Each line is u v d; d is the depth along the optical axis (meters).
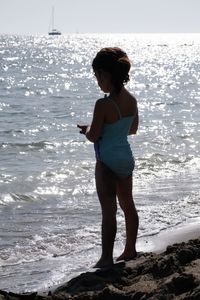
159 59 109.25
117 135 5.94
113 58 5.86
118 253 7.37
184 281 4.88
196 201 11.17
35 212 10.62
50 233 8.90
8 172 15.55
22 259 7.57
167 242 7.93
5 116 30.28
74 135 23.61
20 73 66.94
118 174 5.96
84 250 7.90
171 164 16.62
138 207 10.54
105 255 5.98
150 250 7.47
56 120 28.89
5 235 8.81
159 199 11.41
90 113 31.98
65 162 17.27
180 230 8.65
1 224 9.58
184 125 26.81
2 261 7.49
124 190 6.09
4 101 38.00
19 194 12.45
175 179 14.20
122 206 6.21
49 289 6.18
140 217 9.66
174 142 21.31
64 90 47.56
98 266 5.94
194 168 16.03
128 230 6.20
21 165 16.84
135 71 77.38
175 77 67.56
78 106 35.66
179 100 41.25
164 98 42.97
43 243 8.32
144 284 5.24
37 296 5.28
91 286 5.50
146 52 140.25
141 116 30.98
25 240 8.50
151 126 26.23
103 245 5.99
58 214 10.39
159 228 8.81
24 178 14.56
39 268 7.10
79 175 15.10
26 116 30.39
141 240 8.03
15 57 102.62
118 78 5.87
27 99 39.84
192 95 45.69
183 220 9.45
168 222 9.29
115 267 5.90
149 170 15.54
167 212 10.10
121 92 5.96
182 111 33.91
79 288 5.50
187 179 14.21
